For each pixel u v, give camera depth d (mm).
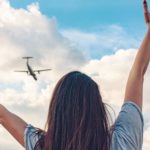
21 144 3225
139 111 3107
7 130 3283
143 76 3283
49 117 3109
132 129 3025
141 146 3074
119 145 2969
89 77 3203
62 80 3199
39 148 3102
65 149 2984
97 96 3098
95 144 2957
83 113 3016
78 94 3086
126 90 3242
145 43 3318
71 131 2998
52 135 3039
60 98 3096
